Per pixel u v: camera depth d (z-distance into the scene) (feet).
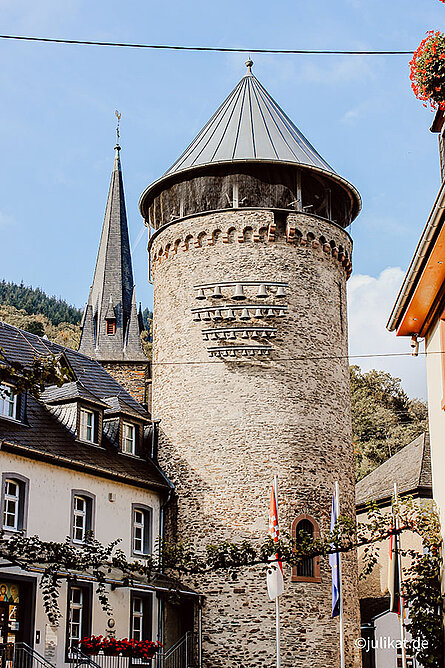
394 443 227.81
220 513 102.47
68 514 92.73
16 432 89.71
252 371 105.40
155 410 112.27
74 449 96.22
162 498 106.83
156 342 114.21
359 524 64.28
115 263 180.45
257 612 98.07
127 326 173.47
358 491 153.17
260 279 107.14
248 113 115.85
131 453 107.14
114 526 98.68
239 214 108.47
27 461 88.74
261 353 105.60
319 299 109.40
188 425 106.73
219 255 108.58
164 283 113.50
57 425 98.63
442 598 58.75
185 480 105.50
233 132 113.50
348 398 111.65
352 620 103.60
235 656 97.71
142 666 93.20
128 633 94.99
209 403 105.91
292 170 110.32
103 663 87.76
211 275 108.47
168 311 111.96
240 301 106.93
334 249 111.96
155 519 105.29
